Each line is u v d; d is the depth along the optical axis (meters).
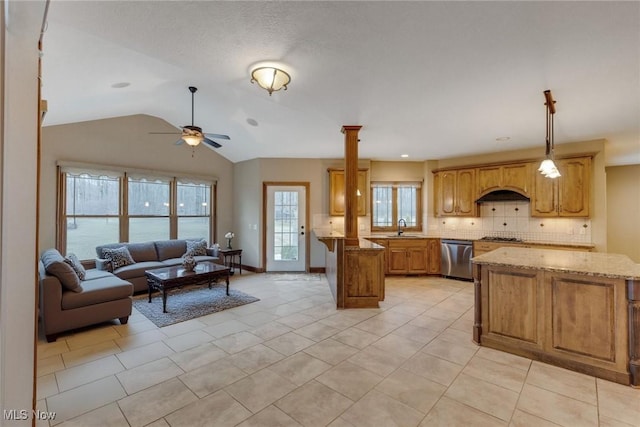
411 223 6.71
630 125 3.95
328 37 2.01
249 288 5.16
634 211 6.50
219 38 2.03
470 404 2.05
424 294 4.80
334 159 6.63
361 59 2.31
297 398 2.11
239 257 6.61
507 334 2.82
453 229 6.20
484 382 2.32
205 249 5.93
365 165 6.52
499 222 5.65
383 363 2.61
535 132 4.32
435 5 1.68
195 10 1.73
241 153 6.59
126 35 2.00
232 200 7.11
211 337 3.14
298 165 6.59
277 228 6.61
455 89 2.87
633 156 5.77
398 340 3.08
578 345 2.48
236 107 4.84
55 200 4.65
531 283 2.70
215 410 1.98
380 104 3.28
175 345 2.95
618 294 2.33
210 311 3.93
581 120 3.76
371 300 4.11
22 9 1.13
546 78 2.62
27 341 1.20
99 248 4.77
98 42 2.71
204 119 5.48
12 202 1.15
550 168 3.05
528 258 3.07
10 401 1.16
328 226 6.58
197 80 4.09
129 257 4.87
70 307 3.13
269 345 2.95
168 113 5.47
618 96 3.00
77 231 4.91
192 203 6.43
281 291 4.96
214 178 6.69
